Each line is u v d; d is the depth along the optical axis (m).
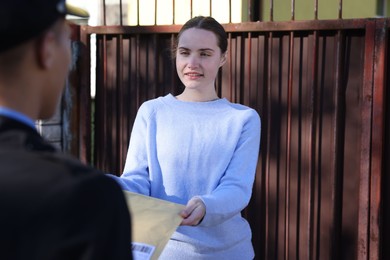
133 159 2.15
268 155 3.38
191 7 3.57
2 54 0.92
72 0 5.32
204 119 2.10
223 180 2.01
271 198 3.39
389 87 3.09
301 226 3.33
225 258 2.09
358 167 3.17
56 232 0.87
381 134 3.07
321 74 3.21
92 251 0.87
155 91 3.63
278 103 3.33
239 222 2.14
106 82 3.78
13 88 0.95
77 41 3.78
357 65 3.13
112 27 3.69
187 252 2.05
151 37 3.63
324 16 6.14
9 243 0.86
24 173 0.89
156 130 2.14
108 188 0.93
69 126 3.81
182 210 1.80
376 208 3.11
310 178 3.27
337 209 3.23
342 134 3.19
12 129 0.94
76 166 0.94
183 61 2.16
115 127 3.78
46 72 0.99
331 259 3.25
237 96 3.42
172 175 2.07
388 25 3.00
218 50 2.17
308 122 3.27
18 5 0.89
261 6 4.75
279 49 3.31
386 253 3.16
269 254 3.42
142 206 1.82
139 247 1.68
